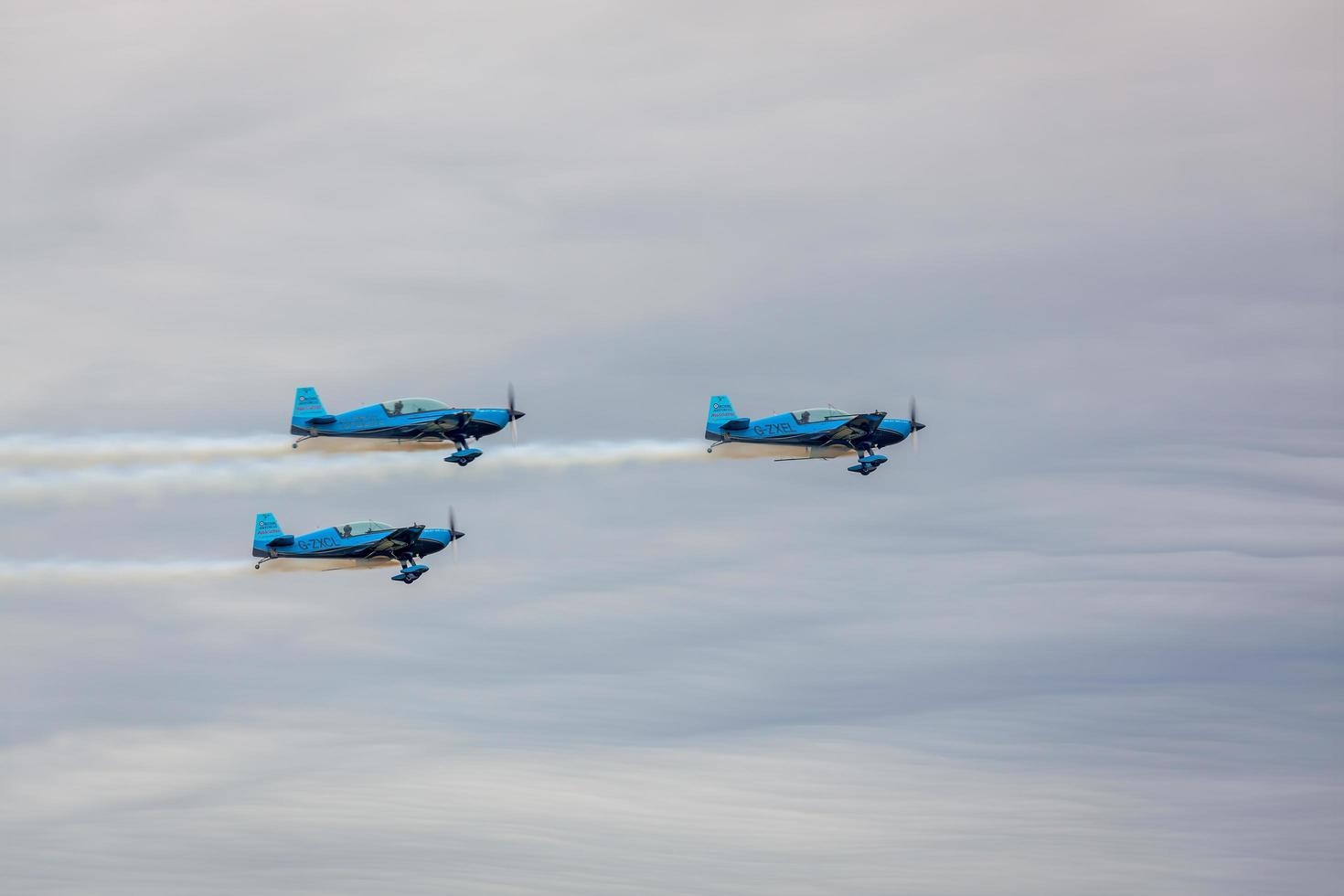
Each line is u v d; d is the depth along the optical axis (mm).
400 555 102438
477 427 105250
